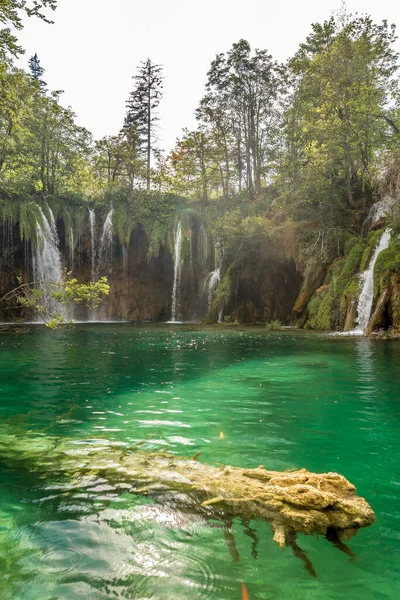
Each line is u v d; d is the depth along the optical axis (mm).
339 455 4578
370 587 2379
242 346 15859
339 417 6160
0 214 31375
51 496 3520
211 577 2463
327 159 25797
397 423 5848
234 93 38531
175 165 44688
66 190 39031
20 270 33219
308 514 3119
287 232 28109
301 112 30859
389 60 27359
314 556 2674
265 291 31188
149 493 3553
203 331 23672
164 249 38156
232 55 37594
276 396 7613
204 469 4012
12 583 2406
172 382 8961
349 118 25406
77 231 36250
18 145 29516
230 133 41531
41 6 13336
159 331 23672
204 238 36875
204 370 10500
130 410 6594
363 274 22047
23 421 5930
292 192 27438
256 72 37875
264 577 2463
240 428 5609
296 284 30094
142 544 2814
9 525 3055
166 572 2516
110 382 8945
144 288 38906
